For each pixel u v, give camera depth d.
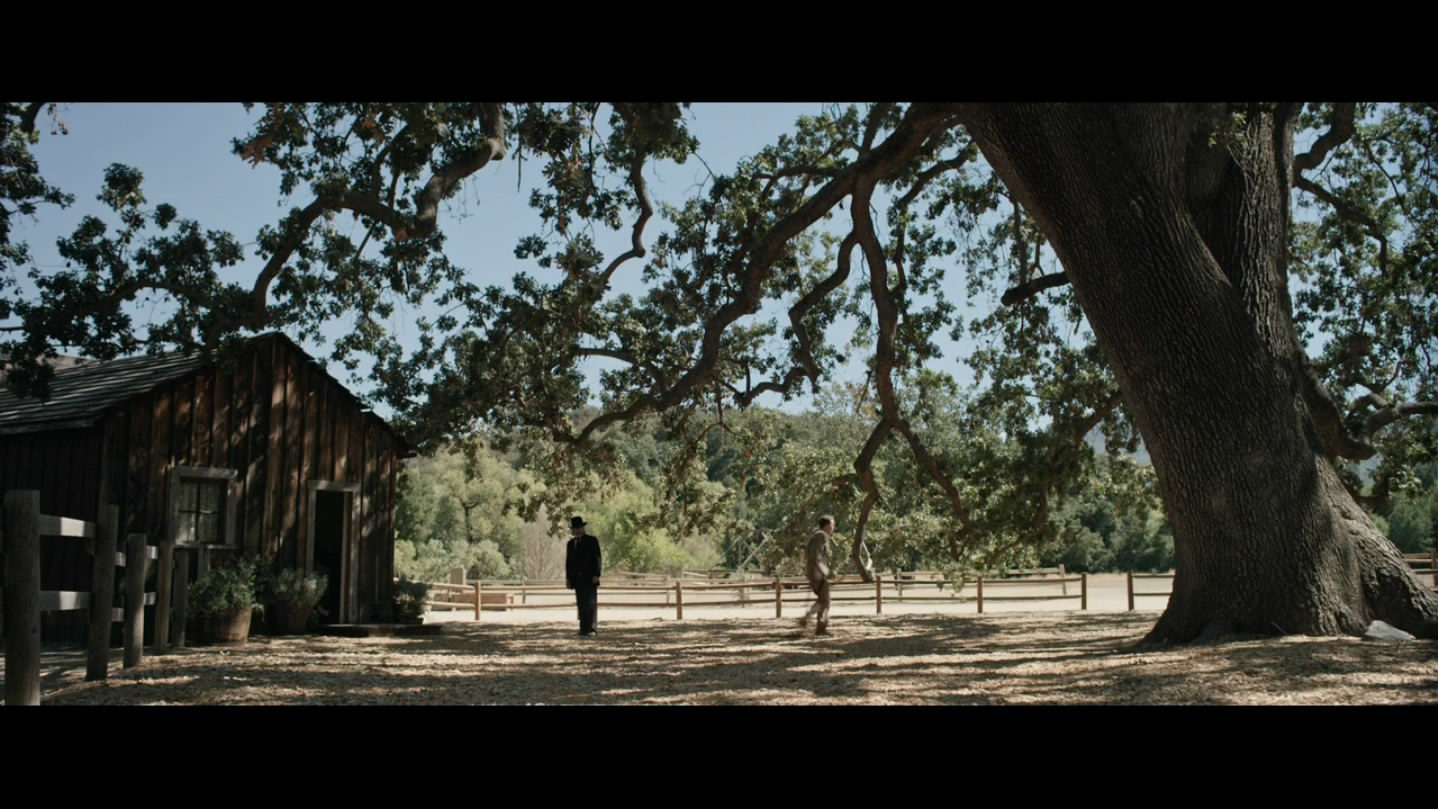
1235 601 10.49
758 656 12.04
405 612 18.81
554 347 17.97
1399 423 19.08
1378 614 10.42
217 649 12.80
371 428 18.66
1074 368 20.53
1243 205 11.62
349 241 14.93
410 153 12.56
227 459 16.27
